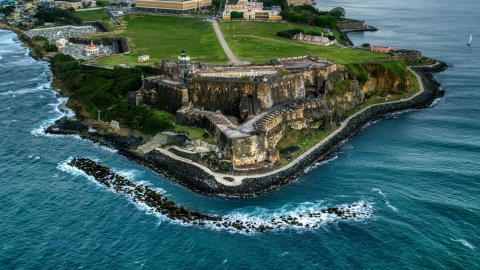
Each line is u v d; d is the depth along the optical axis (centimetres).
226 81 17650
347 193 13800
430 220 12475
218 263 10894
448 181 14388
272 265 10838
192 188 14012
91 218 12538
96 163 15612
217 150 15338
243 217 12625
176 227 12181
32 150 16550
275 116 16512
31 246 11412
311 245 11512
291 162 15300
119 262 10900
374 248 11388
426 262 10912
